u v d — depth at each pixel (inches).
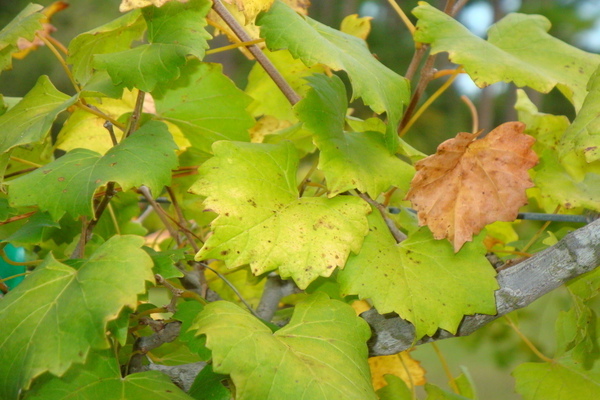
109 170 28.0
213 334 27.0
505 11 140.2
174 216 35.4
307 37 29.1
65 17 136.9
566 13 128.7
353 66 29.2
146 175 28.0
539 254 29.2
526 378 32.3
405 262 29.0
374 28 131.4
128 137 29.2
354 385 27.4
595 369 31.8
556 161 32.6
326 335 28.1
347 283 28.6
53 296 26.8
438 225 29.0
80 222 32.9
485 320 29.5
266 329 27.9
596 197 32.0
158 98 32.1
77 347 26.1
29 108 30.1
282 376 26.9
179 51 29.0
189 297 30.0
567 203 31.9
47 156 33.8
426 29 31.2
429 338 29.6
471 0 138.2
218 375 28.3
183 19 29.5
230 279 36.1
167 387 27.9
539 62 32.1
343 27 36.1
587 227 28.9
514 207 29.1
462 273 29.0
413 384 33.6
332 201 29.0
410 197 29.1
